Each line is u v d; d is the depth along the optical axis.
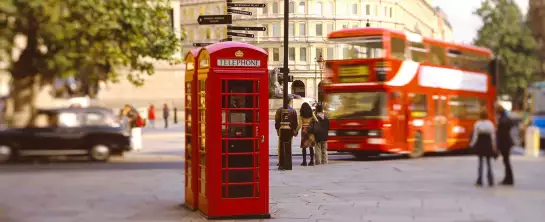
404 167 22.31
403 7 27.47
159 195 14.84
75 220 11.29
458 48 21.56
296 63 78.25
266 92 12.83
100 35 13.18
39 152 11.48
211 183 12.67
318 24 75.19
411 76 25.11
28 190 11.48
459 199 15.17
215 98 12.66
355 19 59.91
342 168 22.55
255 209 12.91
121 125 12.84
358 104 25.41
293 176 20.22
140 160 20.14
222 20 20.88
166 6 16.88
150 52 16.31
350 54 25.50
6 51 11.50
